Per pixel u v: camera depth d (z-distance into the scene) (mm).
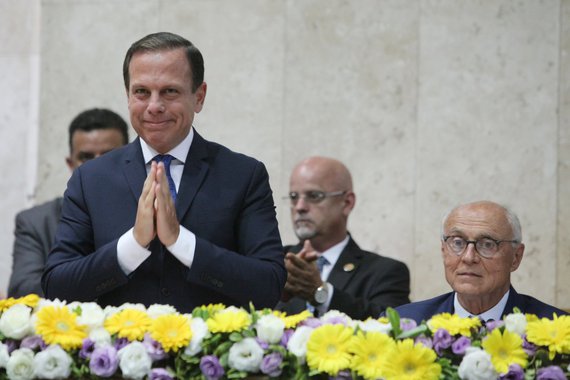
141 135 9531
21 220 14305
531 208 16375
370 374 8250
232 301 9508
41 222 14227
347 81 16953
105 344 8531
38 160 17625
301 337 8430
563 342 8453
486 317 10984
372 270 14273
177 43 9523
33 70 17922
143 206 9094
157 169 9125
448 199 16578
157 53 9430
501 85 16531
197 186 9547
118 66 17547
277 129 17078
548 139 16391
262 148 17094
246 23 17266
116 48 17578
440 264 16594
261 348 8438
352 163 16859
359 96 16906
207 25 17344
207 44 17328
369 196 16781
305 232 14570
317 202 14570
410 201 16688
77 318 8641
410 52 16781
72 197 9734
